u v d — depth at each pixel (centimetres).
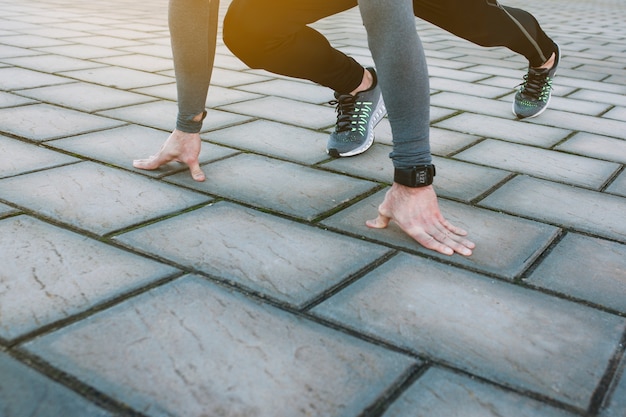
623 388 111
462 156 243
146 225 167
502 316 132
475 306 135
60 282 136
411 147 154
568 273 152
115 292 133
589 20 848
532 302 138
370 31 146
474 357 118
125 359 111
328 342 120
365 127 233
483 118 303
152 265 146
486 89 370
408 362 115
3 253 147
